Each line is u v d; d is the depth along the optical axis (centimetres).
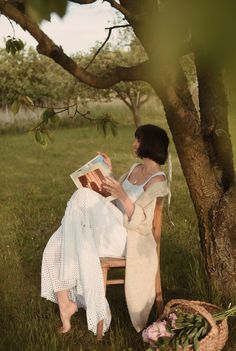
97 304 342
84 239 348
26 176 1148
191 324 290
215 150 373
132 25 183
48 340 334
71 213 355
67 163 1345
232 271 371
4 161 1408
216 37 30
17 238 621
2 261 525
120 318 380
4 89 2247
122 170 1205
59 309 388
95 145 1698
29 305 413
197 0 30
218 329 284
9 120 2334
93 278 343
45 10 37
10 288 454
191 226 629
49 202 844
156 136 358
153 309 395
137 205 345
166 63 34
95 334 345
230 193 372
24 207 805
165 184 355
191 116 344
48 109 344
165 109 341
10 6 93
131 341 339
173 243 554
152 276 352
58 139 1922
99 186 361
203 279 411
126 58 1889
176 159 1330
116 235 353
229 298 372
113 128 359
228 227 372
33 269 511
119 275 479
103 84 258
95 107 2444
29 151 1619
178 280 445
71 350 334
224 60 30
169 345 284
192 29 31
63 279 351
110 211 356
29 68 2292
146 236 352
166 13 32
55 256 361
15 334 356
